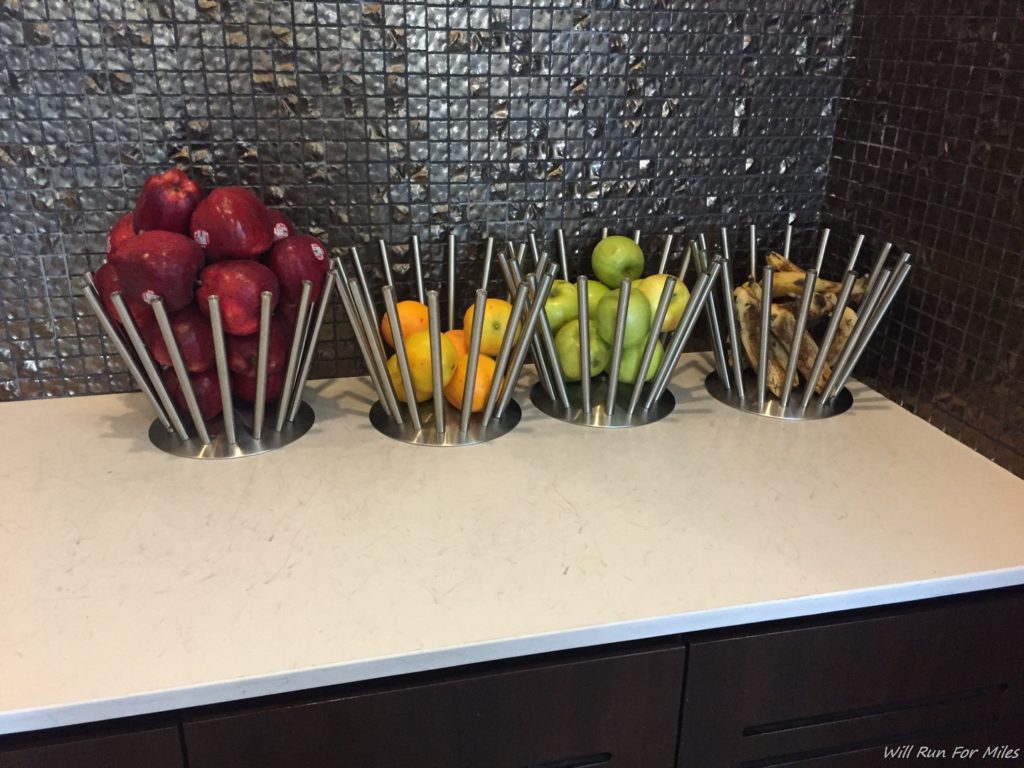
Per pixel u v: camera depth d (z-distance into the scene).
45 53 0.98
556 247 1.20
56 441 1.01
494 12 1.08
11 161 1.01
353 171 1.10
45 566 0.78
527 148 1.15
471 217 1.16
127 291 0.91
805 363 1.13
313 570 0.78
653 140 1.18
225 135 1.05
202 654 0.68
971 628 0.83
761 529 0.85
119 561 0.79
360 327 1.00
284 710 0.69
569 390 1.16
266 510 0.87
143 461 0.97
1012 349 0.95
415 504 0.89
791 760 0.85
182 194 0.93
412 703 0.72
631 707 0.77
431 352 0.97
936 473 0.97
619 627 0.72
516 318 0.97
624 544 0.83
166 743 0.68
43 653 0.68
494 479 0.94
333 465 0.96
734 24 1.15
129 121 1.02
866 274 1.19
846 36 1.19
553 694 0.74
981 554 0.82
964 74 0.99
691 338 1.30
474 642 0.69
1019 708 0.89
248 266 0.93
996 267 0.96
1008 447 0.97
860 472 0.97
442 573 0.78
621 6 1.11
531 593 0.75
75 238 1.06
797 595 0.76
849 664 0.81
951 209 1.02
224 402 0.96
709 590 0.76
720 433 1.06
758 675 0.79
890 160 1.13
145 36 1.00
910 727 0.87
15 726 0.63
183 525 0.85
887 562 0.81
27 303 1.07
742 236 1.27
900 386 1.14
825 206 1.28
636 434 1.05
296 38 1.03
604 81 1.14
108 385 1.13
